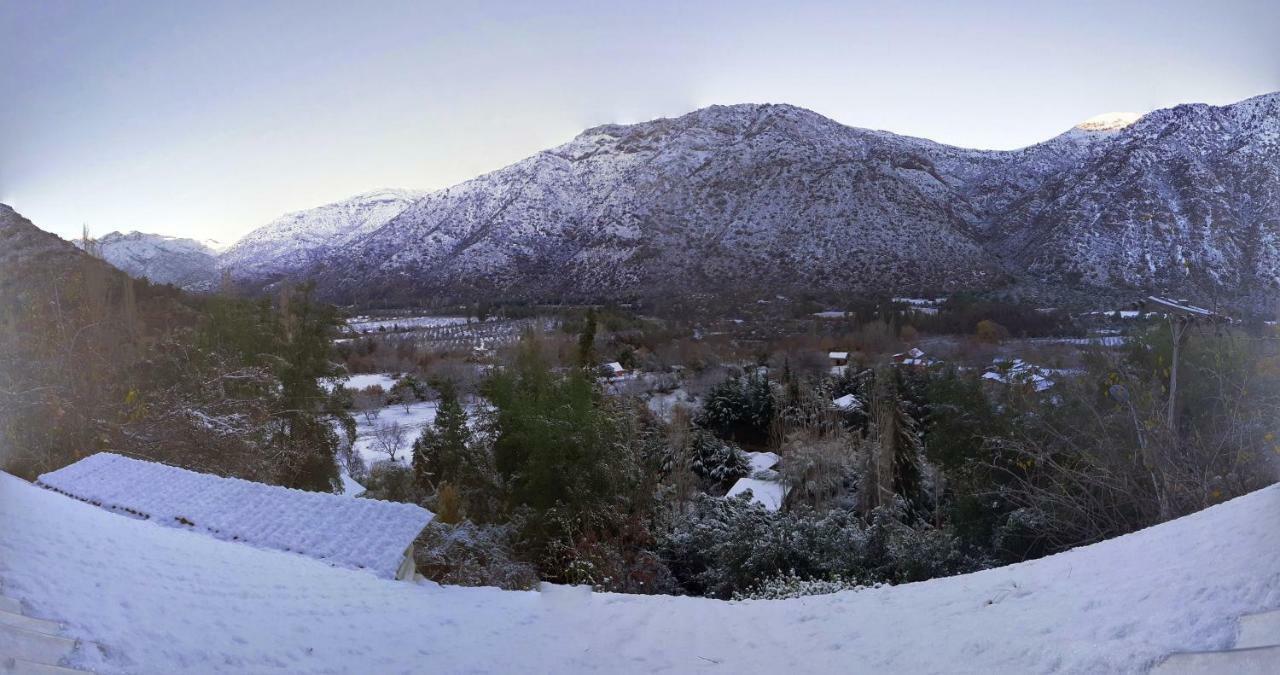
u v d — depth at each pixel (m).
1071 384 20.72
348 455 39.75
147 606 6.02
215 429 21.03
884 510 19.31
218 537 10.85
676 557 20.00
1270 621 4.61
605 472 21.31
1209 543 6.88
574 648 8.12
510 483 23.00
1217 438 13.97
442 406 31.36
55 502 9.73
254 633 6.23
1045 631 6.21
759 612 10.08
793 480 31.61
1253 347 15.23
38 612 5.07
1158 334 18.12
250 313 27.75
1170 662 4.67
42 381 17.98
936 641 6.95
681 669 7.16
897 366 39.28
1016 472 19.72
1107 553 8.34
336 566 10.45
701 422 45.22
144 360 21.50
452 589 11.38
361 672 6.13
